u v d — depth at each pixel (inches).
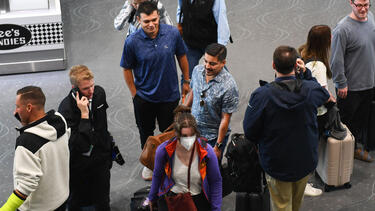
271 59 1192.8
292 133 582.6
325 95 592.4
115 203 759.1
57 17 1128.2
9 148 891.4
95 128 637.3
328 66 720.3
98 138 638.5
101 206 682.2
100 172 657.0
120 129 947.3
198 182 550.6
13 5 1129.4
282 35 1301.7
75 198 673.0
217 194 555.2
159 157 544.4
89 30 1341.0
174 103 778.2
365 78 797.9
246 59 1193.4
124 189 790.5
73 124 622.8
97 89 641.6
